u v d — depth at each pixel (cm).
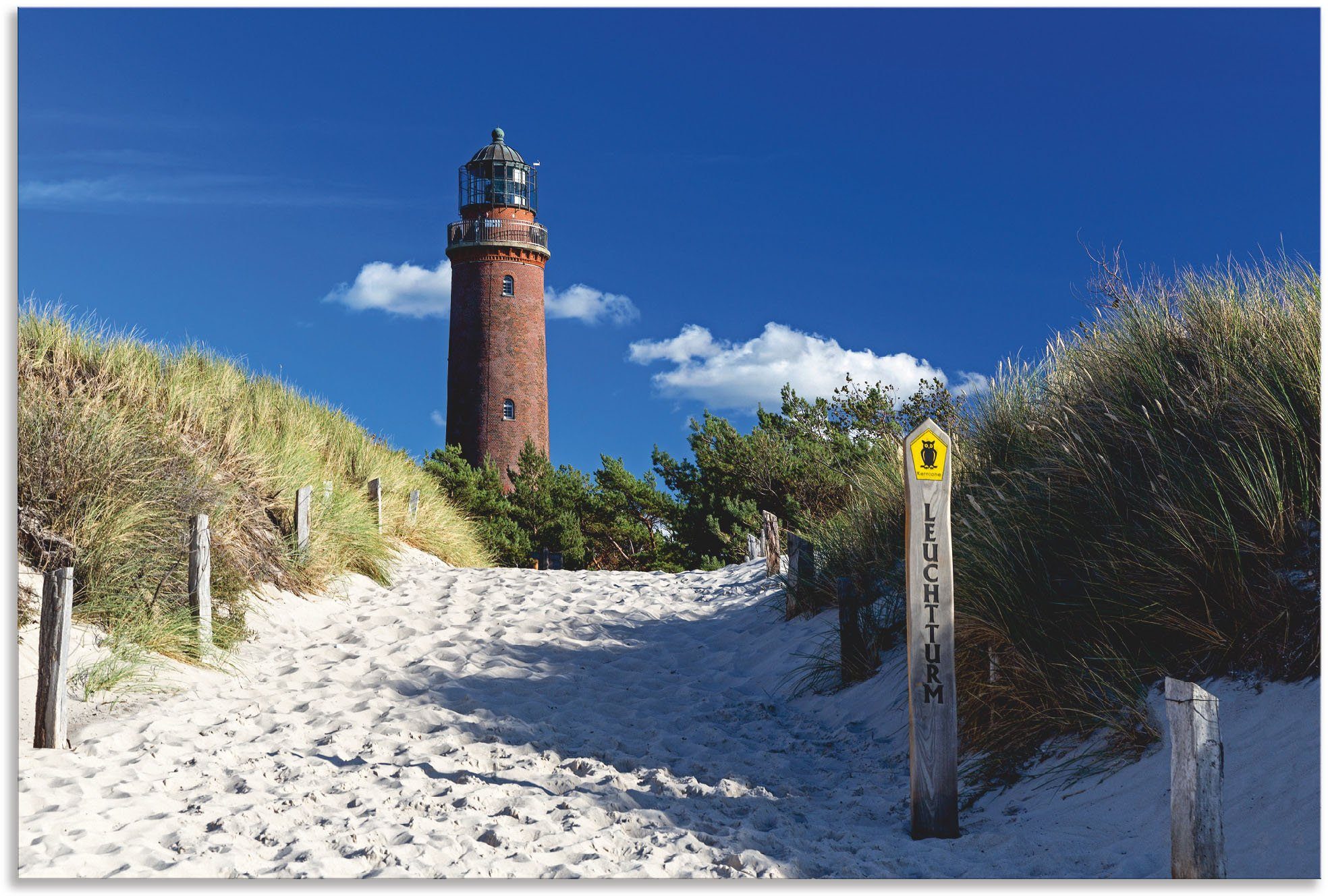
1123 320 634
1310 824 323
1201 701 301
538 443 3459
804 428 2059
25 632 595
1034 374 723
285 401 1520
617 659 809
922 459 428
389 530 1368
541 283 3553
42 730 498
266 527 988
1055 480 559
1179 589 460
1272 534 442
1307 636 408
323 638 860
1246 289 582
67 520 711
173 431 1021
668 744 580
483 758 536
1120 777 418
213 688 657
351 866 371
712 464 2084
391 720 598
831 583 819
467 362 3438
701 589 1106
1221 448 476
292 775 488
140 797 438
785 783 519
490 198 3450
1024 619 503
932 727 421
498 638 855
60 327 1116
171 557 744
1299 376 480
